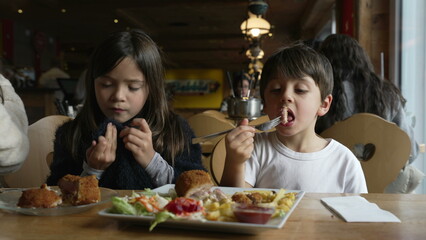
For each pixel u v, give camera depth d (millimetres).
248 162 1426
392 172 1613
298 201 852
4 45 9984
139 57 1228
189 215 693
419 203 886
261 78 1402
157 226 717
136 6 8602
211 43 12266
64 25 10781
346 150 1417
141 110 1391
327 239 649
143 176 1301
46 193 827
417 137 3270
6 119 979
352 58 2074
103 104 1242
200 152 1538
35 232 692
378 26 4027
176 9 8906
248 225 651
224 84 13805
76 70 13945
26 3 8609
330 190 1362
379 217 759
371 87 2057
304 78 1274
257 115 2328
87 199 850
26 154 1029
